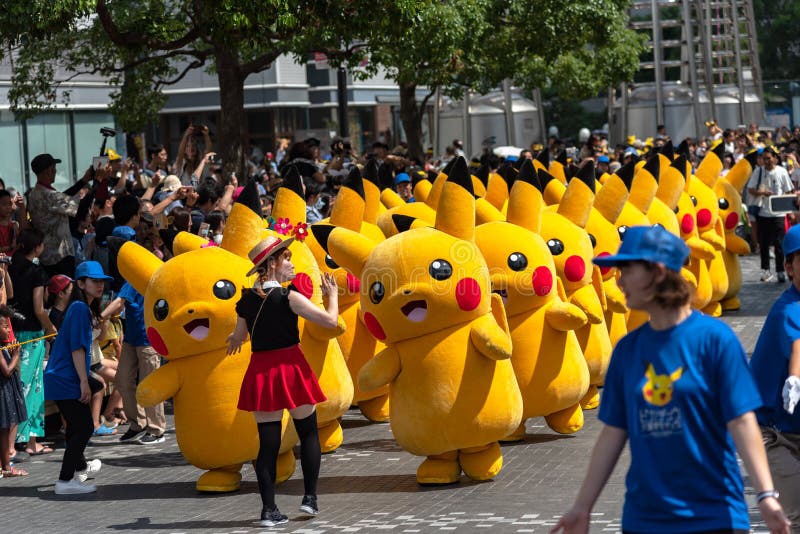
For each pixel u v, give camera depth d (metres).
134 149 29.84
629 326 17.53
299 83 58.91
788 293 8.19
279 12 20.97
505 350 11.53
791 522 8.18
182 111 58.75
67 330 12.70
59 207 17.80
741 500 6.07
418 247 11.69
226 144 25.11
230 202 18.16
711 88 55.22
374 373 11.79
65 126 34.25
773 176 29.17
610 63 42.69
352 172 14.53
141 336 15.23
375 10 22.34
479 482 12.27
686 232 20.52
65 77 33.69
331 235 12.42
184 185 19.86
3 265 14.34
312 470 11.02
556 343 13.53
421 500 11.60
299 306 10.67
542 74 41.94
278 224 12.16
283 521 10.87
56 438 16.17
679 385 6.02
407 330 11.66
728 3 58.62
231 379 11.91
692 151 39.31
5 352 13.62
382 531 10.42
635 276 6.08
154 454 14.80
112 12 25.61
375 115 64.75
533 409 13.57
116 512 11.78
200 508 11.76
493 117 51.00
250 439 11.95
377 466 13.36
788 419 8.15
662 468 6.04
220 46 24.64
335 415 13.00
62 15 20.03
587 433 14.53
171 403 18.44
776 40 82.81
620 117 56.47
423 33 26.83
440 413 11.63
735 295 24.66
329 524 10.80
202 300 11.79
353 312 15.09
